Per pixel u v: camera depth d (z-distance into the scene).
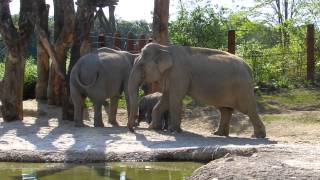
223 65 12.96
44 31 14.47
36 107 16.38
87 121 15.16
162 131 12.91
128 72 14.37
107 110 16.66
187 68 12.98
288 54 19.38
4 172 8.70
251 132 14.02
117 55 14.38
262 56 19.34
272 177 7.12
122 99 17.64
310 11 25.11
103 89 13.84
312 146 10.09
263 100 16.83
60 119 14.92
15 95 14.35
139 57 13.12
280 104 16.45
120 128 13.30
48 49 14.57
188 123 15.39
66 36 14.70
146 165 9.34
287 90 17.75
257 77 18.67
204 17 21.64
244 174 7.29
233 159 8.36
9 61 14.26
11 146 10.59
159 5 16.61
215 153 9.54
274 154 8.90
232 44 18.09
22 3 14.39
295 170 7.49
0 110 15.54
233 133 14.13
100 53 14.21
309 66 18.27
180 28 21.72
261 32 27.22
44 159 9.62
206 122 15.29
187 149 9.73
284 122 14.53
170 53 13.02
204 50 13.24
